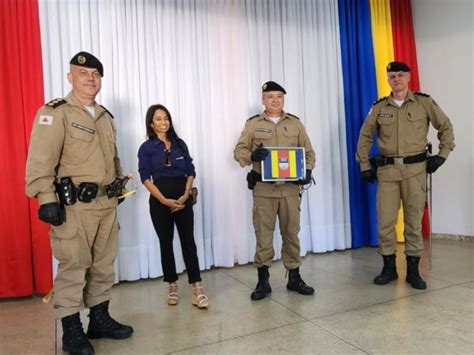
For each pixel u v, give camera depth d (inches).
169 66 130.6
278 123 111.1
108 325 86.1
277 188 107.7
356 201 163.5
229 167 141.3
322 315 93.8
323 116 157.4
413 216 113.7
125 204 125.9
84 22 120.3
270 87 110.3
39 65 113.4
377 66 167.2
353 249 162.9
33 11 112.9
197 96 136.1
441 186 173.8
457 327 84.1
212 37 138.6
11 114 111.9
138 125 127.1
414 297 103.4
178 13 133.1
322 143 157.0
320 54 156.9
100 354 78.4
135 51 127.0
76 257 76.9
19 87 112.1
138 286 123.6
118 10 124.6
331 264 140.7
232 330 87.5
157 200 103.3
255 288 117.2
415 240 113.7
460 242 165.5
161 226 103.3
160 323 93.2
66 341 78.7
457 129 167.9
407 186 114.1
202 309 101.4
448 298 101.5
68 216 77.0
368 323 88.0
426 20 175.3
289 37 150.8
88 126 79.5
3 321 98.4
